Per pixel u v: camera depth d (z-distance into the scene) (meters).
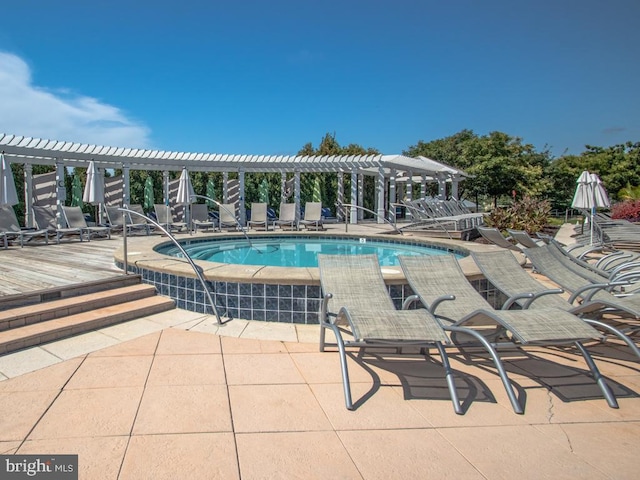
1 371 3.41
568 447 2.47
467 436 2.58
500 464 2.30
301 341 4.29
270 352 3.96
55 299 4.89
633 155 37.34
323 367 3.63
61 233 11.04
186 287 5.37
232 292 5.06
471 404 3.00
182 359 3.74
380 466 2.27
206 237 11.12
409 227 14.93
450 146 35.06
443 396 3.12
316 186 21.50
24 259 7.49
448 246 9.20
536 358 3.93
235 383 3.27
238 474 2.17
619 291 5.34
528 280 4.69
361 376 3.46
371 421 2.74
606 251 10.32
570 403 3.04
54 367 3.51
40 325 4.27
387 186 27.62
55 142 12.61
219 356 3.83
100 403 2.90
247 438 2.51
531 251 5.36
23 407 2.82
